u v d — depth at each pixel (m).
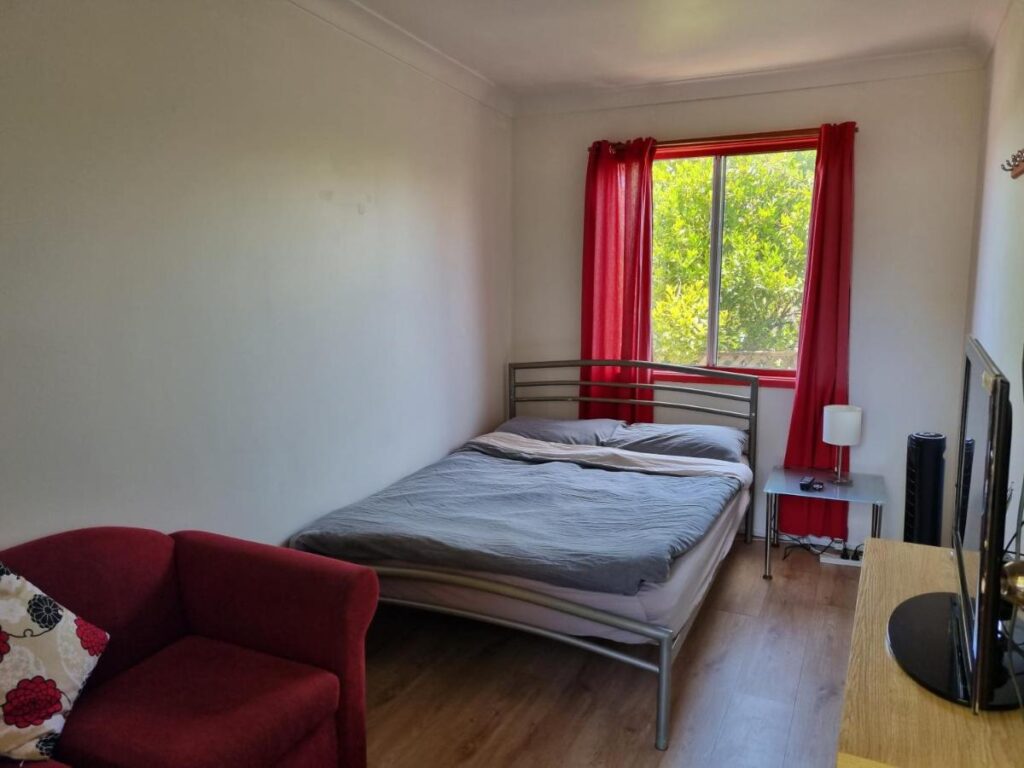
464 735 2.29
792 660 2.72
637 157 3.97
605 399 4.24
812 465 3.82
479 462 3.66
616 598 2.29
